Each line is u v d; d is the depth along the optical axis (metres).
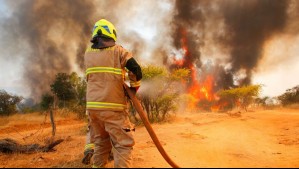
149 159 5.25
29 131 12.35
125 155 4.27
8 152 6.50
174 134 8.24
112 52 4.35
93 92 4.33
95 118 4.39
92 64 4.36
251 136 8.04
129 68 4.36
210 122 11.75
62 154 6.04
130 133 4.34
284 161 5.20
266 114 15.32
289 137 7.83
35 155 6.20
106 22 4.55
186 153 5.78
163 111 13.61
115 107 4.28
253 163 5.02
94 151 4.64
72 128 12.18
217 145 6.64
